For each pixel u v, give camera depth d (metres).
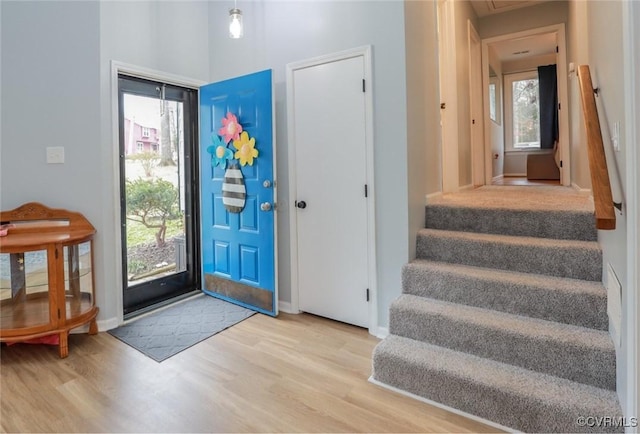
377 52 2.62
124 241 3.12
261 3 3.23
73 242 2.52
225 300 3.45
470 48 4.61
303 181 3.05
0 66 2.58
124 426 1.75
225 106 3.33
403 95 2.53
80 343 2.62
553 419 1.61
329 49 2.84
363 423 1.77
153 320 3.01
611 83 1.74
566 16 4.64
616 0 1.60
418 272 2.44
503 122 7.99
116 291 2.91
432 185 3.12
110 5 2.87
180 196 3.56
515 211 2.60
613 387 1.70
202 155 3.57
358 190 2.76
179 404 1.92
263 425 1.76
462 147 4.16
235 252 3.34
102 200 2.83
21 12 2.62
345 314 2.90
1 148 2.60
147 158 3.28
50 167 2.72
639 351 1.29
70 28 2.74
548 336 1.85
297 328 2.85
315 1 2.90
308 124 2.99
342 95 2.79
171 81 3.32
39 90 2.68
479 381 1.79
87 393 2.02
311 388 2.06
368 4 2.64
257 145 3.12
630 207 1.33
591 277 2.15
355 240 2.80
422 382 1.95
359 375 2.18
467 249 2.52
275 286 3.06
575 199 3.16
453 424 1.76
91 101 2.79
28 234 2.59
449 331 2.10
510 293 2.14
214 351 2.49
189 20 3.45
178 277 3.57
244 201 3.24
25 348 2.53
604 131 1.97
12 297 2.46
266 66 3.22
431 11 3.14
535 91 7.76
